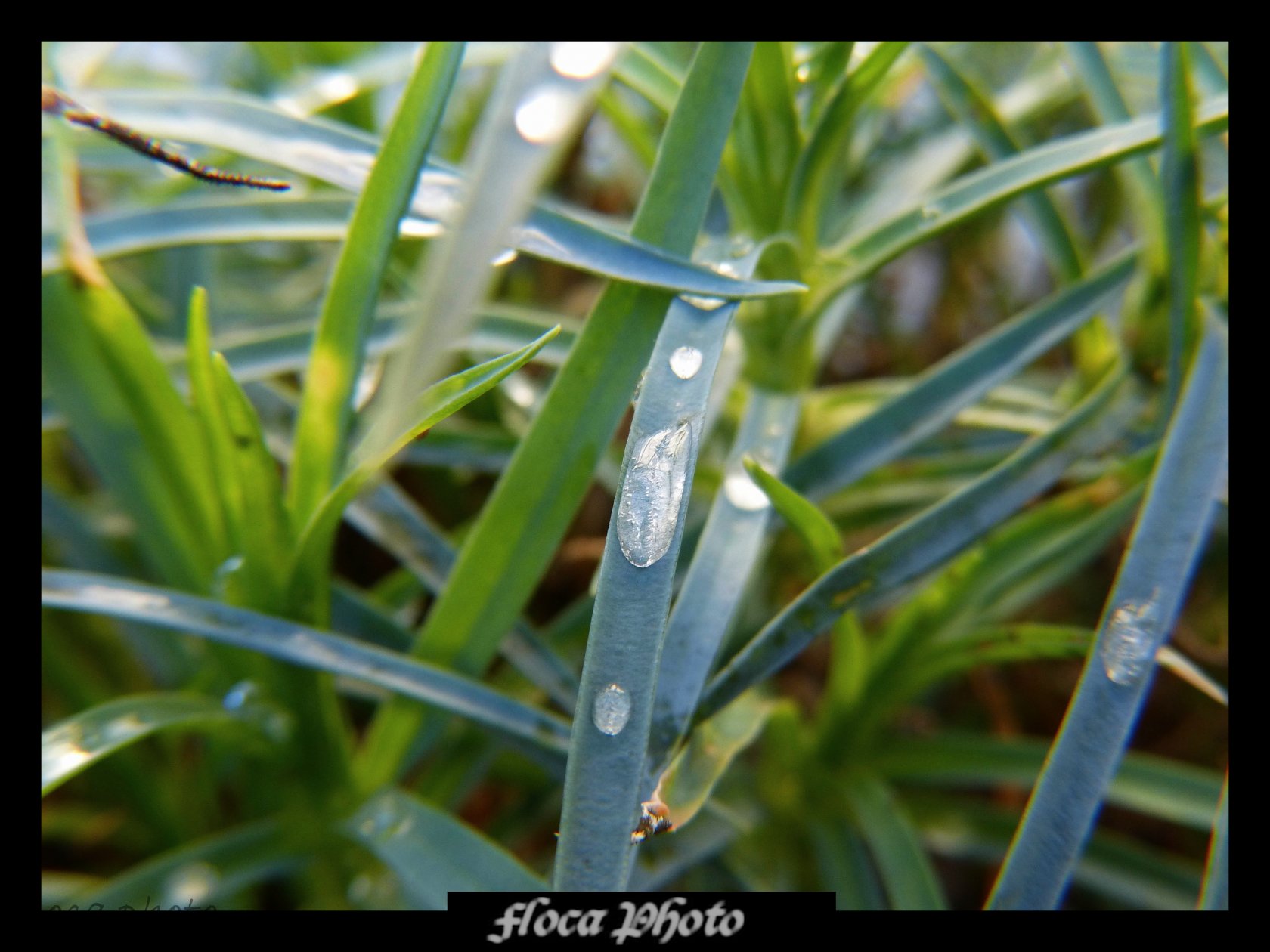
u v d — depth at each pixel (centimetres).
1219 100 11
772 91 11
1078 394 14
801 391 12
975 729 17
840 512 14
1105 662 9
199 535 11
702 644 10
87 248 10
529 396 14
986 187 11
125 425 11
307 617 11
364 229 9
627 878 8
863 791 13
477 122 17
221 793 14
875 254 12
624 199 20
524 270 20
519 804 13
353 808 12
